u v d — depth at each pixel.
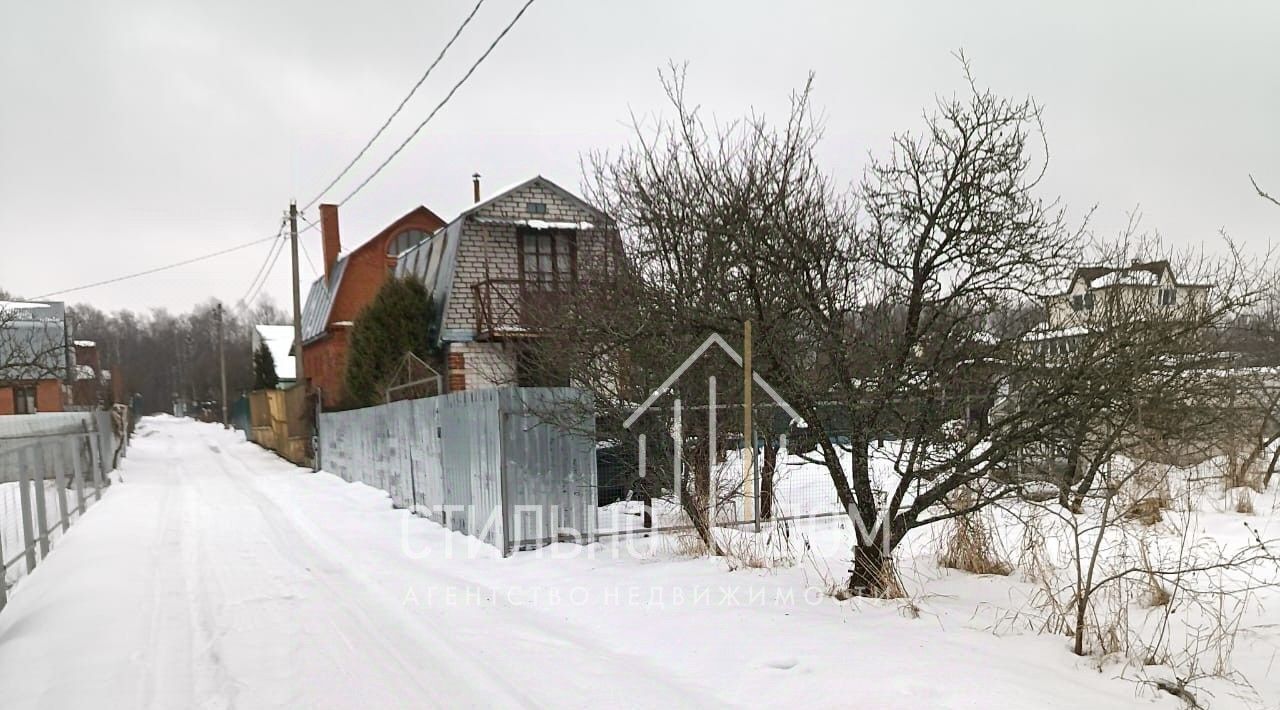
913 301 4.99
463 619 5.22
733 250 5.07
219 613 5.42
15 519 7.50
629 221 6.59
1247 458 8.24
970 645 4.21
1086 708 3.39
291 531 8.77
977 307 4.95
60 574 6.55
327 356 23.16
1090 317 5.09
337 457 15.61
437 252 16.77
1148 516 6.05
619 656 4.46
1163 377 4.54
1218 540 6.29
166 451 24.02
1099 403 4.38
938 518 5.02
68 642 4.81
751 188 5.29
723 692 3.88
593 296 7.06
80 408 29.91
